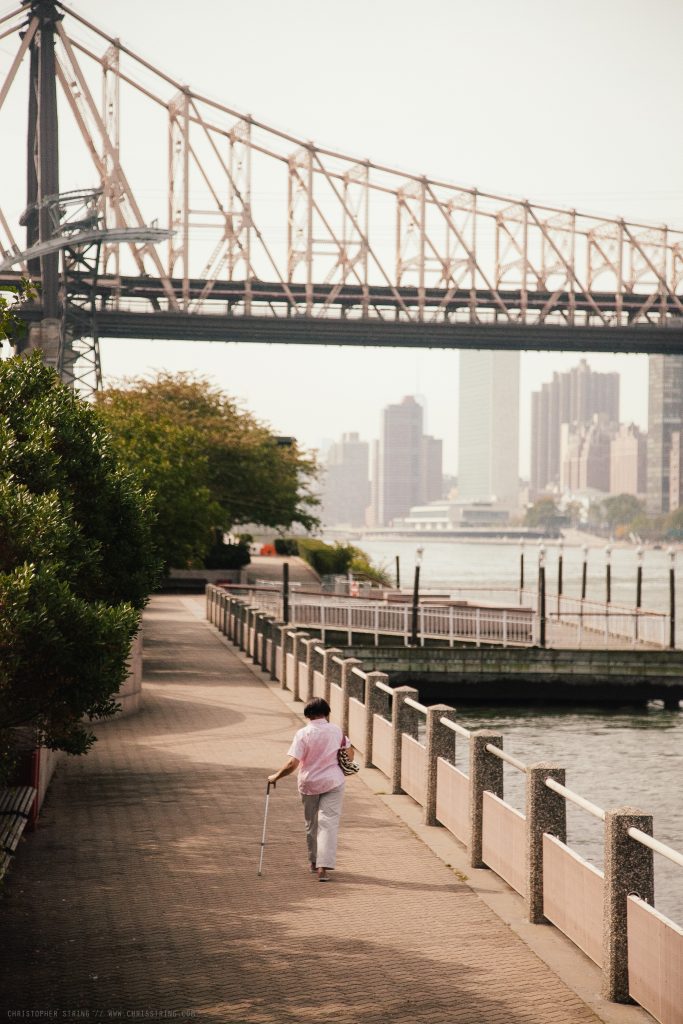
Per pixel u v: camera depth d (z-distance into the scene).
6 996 7.65
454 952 8.58
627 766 25.70
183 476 33.47
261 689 23.92
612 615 38.78
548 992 7.85
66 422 11.63
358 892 10.04
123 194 105.75
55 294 96.50
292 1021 7.30
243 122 119.81
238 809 13.11
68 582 9.04
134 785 14.36
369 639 39.16
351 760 10.71
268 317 120.75
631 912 7.65
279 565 71.69
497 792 10.87
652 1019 7.43
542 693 34.62
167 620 40.81
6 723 9.48
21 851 11.24
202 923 9.16
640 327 131.12
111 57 106.38
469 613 38.47
